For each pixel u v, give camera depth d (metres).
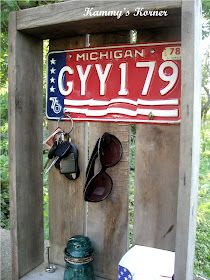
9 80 1.32
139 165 1.30
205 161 3.46
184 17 0.96
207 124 3.81
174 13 1.06
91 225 1.45
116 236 1.40
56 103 1.43
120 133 1.33
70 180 1.47
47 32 1.31
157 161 1.27
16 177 1.35
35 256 1.50
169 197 1.26
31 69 1.39
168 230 1.27
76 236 1.41
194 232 1.12
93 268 1.42
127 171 1.34
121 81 1.29
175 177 1.25
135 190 1.32
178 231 1.01
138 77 1.26
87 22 1.17
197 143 1.09
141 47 1.25
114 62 1.30
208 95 3.73
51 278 1.42
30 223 1.45
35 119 1.43
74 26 1.23
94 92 1.35
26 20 1.25
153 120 1.25
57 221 1.53
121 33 1.30
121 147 1.34
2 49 2.61
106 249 1.43
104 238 1.43
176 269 1.02
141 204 1.31
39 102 1.45
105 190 1.35
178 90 1.20
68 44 1.39
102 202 1.41
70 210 1.49
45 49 2.44
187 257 1.00
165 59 1.21
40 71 1.44
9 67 1.31
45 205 2.73
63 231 1.52
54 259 1.55
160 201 1.28
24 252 1.43
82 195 1.45
